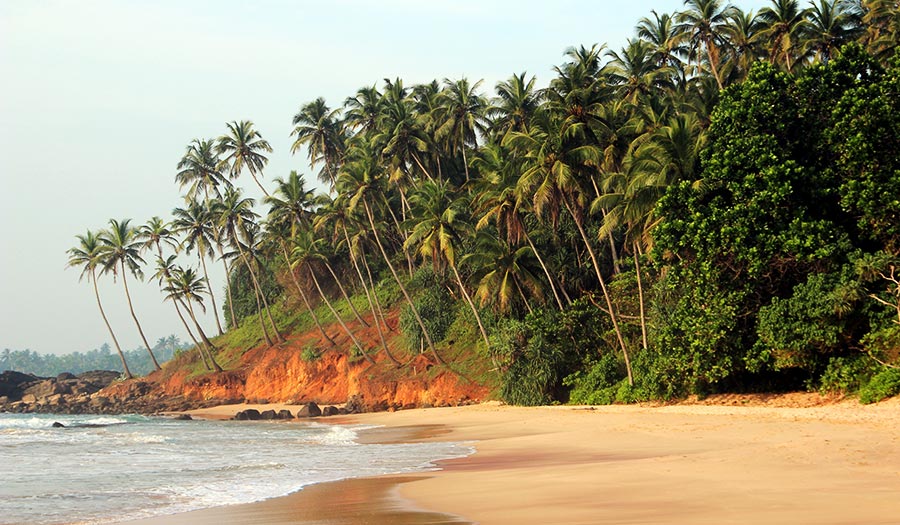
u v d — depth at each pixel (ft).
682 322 120.47
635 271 154.51
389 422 152.66
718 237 111.34
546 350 156.66
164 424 179.01
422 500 48.57
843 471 48.42
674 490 45.03
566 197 155.63
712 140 121.29
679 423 97.91
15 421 199.62
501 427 118.21
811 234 105.50
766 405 111.65
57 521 46.60
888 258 99.25
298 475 67.05
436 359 196.24
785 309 105.91
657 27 187.11
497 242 168.66
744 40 170.60
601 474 54.60
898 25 147.33
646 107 147.23
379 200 212.23
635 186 127.34
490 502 45.91
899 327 95.81
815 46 165.37
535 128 156.15
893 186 100.12
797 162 111.86
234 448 100.99
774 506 37.76
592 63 185.78
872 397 95.76
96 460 87.30
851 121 103.45
